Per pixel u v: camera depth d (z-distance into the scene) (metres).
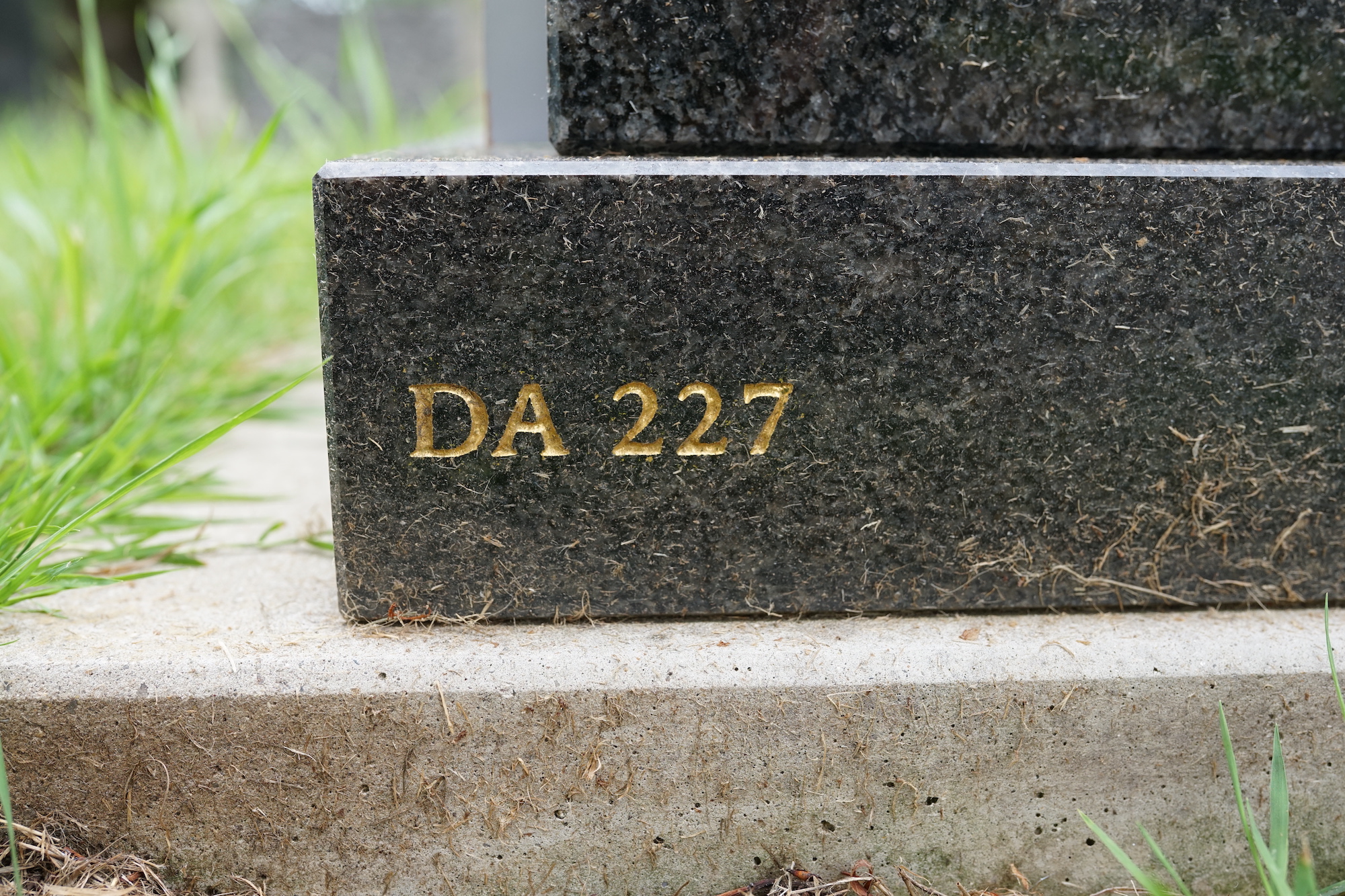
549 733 0.91
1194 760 0.95
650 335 0.92
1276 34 0.94
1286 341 0.96
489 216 0.88
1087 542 1.00
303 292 2.71
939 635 0.96
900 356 0.94
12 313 2.17
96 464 1.35
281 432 1.85
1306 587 1.02
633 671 0.91
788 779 0.93
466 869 0.93
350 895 0.92
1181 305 0.94
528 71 1.76
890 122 0.95
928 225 0.91
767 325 0.93
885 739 0.93
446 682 0.89
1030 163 0.92
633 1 0.91
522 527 0.96
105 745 0.88
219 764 0.89
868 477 0.97
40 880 0.86
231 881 0.91
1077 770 0.94
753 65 0.93
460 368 0.91
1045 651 0.94
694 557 0.98
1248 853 0.96
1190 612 1.02
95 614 1.00
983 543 0.99
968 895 0.95
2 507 1.08
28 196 2.14
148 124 3.34
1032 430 0.96
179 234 1.73
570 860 0.93
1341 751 0.95
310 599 1.05
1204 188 0.92
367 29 6.27
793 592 0.99
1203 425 0.97
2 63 8.02
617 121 0.94
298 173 2.85
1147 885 0.76
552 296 0.90
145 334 1.64
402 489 0.94
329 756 0.89
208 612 1.01
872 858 0.95
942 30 0.93
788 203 0.90
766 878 0.95
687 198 0.89
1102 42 0.94
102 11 8.50
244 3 6.14
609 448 0.94
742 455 0.96
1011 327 0.94
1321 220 0.93
